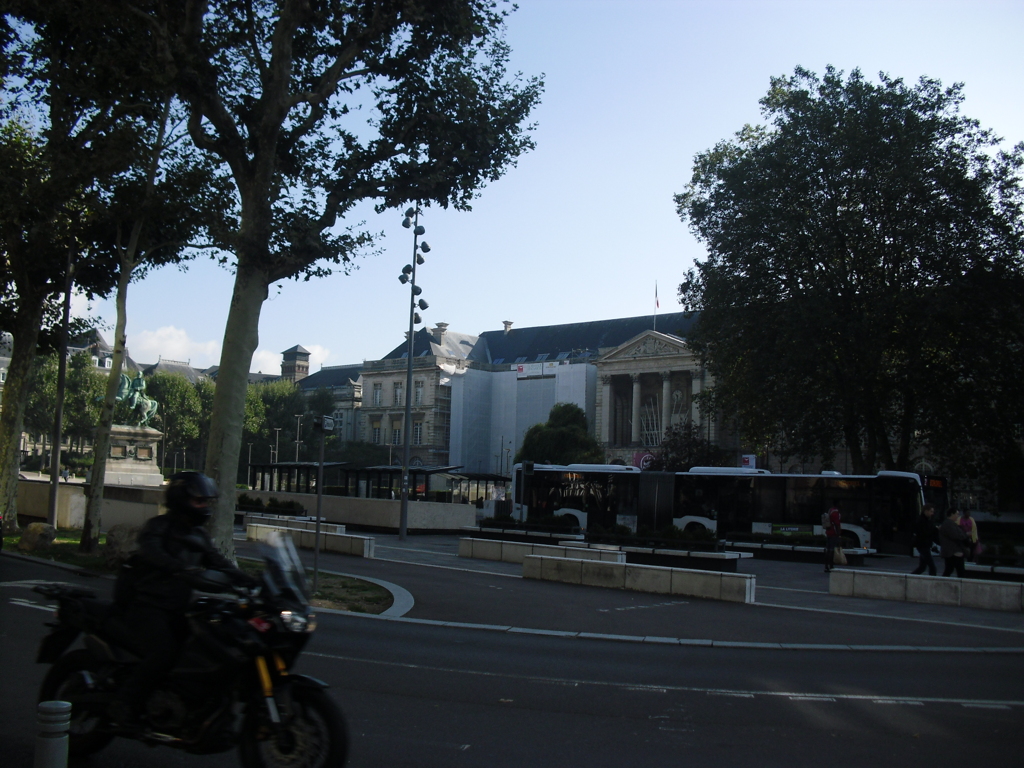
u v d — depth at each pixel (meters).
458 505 39.97
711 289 42.81
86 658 5.87
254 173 17.69
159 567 5.46
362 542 24.61
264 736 5.27
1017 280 38.25
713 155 47.03
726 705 8.63
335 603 15.09
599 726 7.51
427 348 135.62
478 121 18.41
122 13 17.14
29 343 27.44
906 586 19.44
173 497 5.65
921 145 38.88
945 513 35.47
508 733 7.10
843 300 39.91
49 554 20.39
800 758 6.77
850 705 8.86
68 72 19.69
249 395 116.00
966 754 7.06
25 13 18.77
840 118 39.78
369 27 17.38
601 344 122.12
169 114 21.58
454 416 119.75
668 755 6.69
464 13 17.48
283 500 39.12
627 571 19.23
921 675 10.89
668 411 105.56
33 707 7.18
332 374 164.50
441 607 15.41
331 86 17.75
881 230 40.00
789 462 88.12
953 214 37.88
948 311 36.41
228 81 18.52
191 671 5.42
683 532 25.47
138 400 46.47
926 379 39.28
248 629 5.31
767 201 40.44
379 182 18.41
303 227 17.16
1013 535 57.03
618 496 40.09
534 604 16.25
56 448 26.25
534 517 41.50
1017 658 12.75
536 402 119.00
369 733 6.86
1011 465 42.00
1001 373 38.88
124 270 21.95
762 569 28.33
